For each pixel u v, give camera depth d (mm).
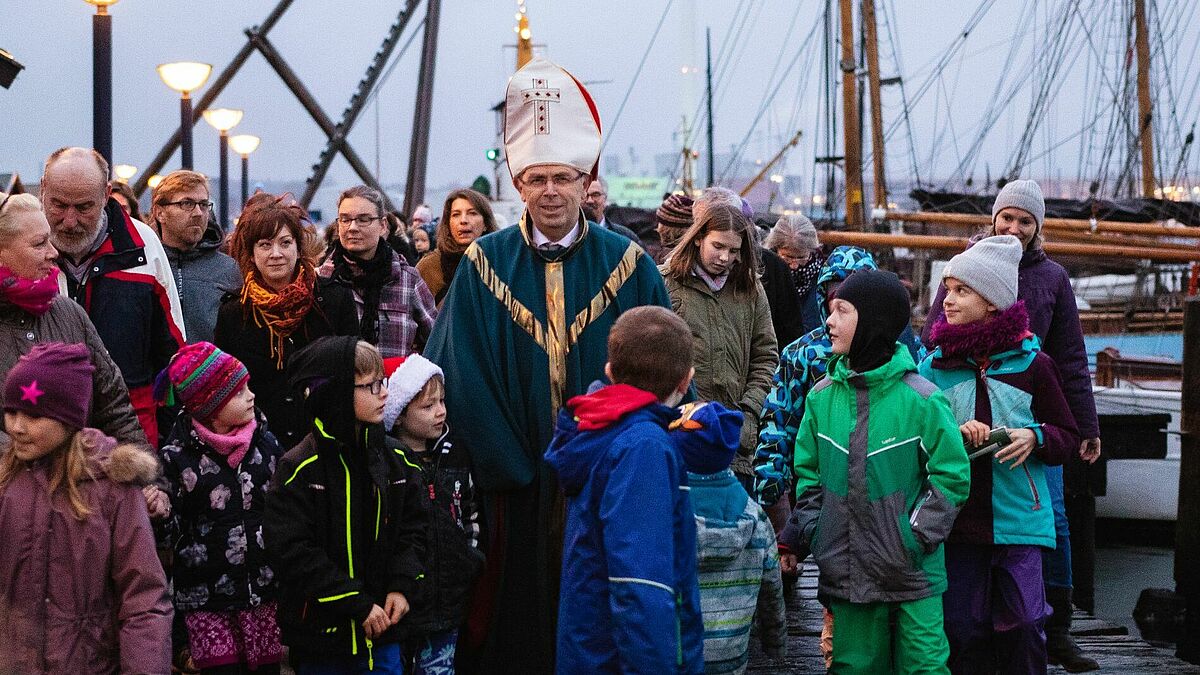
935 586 4363
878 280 4418
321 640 3873
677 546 3539
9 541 3562
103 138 8602
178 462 4246
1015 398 4711
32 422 3561
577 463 3590
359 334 5254
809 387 4926
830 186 28172
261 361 5062
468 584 4340
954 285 4816
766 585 4102
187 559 4250
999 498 4605
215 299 5875
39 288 4059
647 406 3617
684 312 5758
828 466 4445
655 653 3344
